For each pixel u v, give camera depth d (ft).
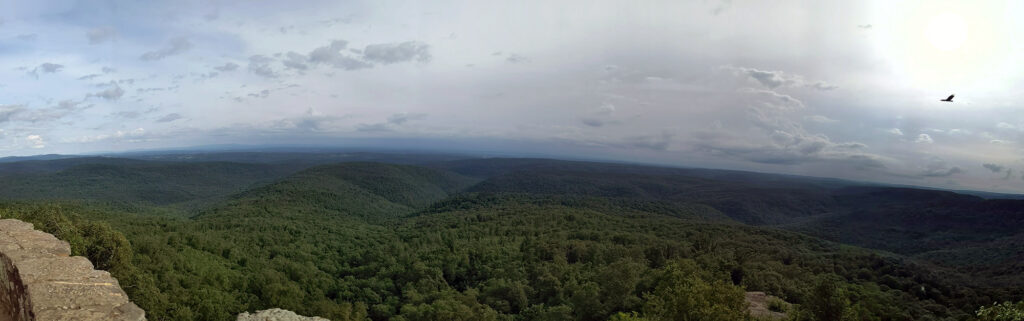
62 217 173.68
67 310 32.58
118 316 33.14
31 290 34.14
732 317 92.73
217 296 208.64
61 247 45.80
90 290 35.83
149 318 158.40
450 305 226.17
